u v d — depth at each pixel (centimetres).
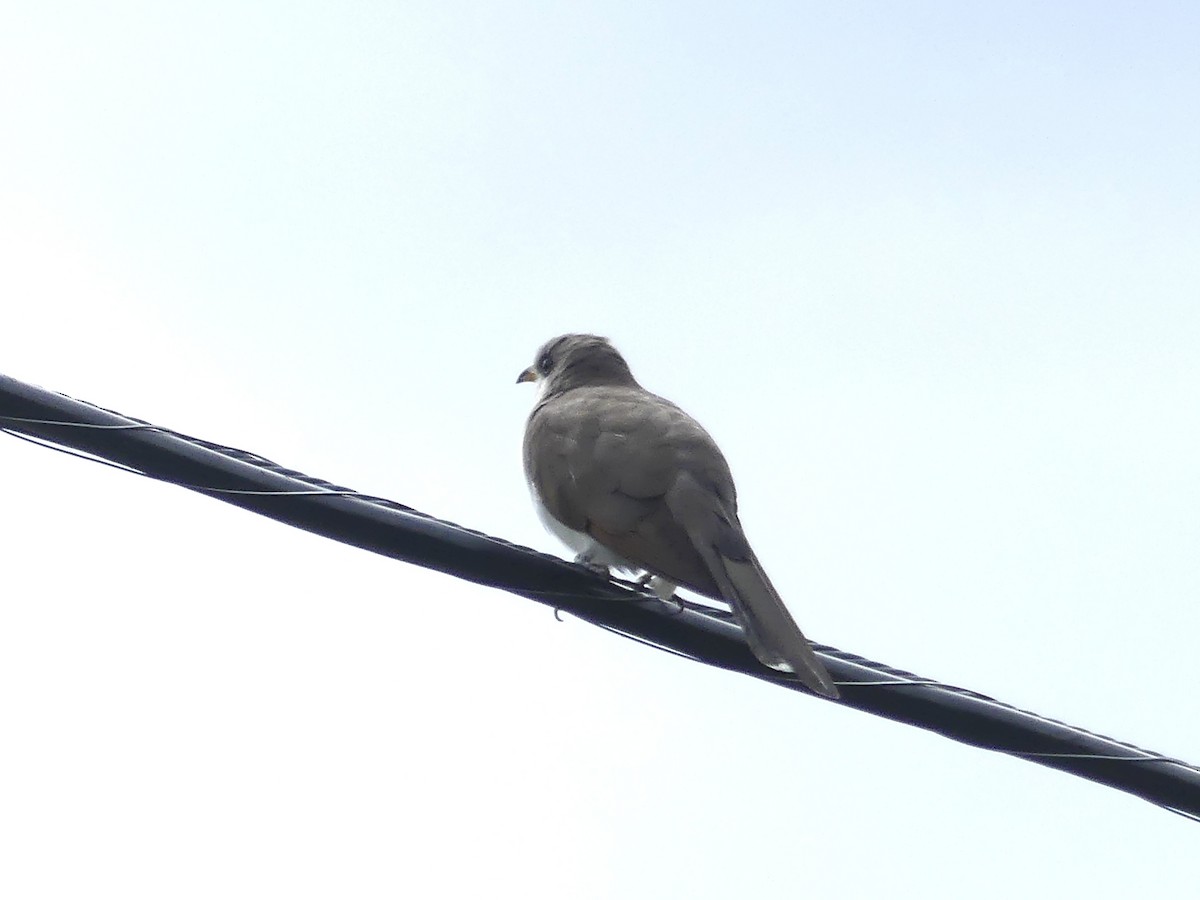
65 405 976
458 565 1038
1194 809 1012
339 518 1017
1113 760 1018
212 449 1002
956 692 1031
